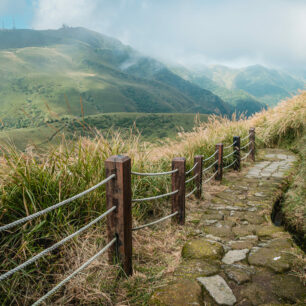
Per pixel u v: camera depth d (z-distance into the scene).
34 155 2.37
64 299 1.83
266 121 9.25
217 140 6.28
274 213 4.03
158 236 2.89
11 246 1.93
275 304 1.76
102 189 2.72
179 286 1.98
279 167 6.34
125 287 2.01
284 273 2.12
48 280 1.99
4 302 1.71
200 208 3.91
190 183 4.49
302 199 4.02
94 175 2.71
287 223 3.74
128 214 2.07
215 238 2.88
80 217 2.50
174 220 3.21
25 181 2.16
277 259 2.31
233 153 6.14
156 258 2.45
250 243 2.71
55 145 2.51
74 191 2.48
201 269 2.21
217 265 2.29
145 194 3.50
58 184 2.36
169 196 3.86
